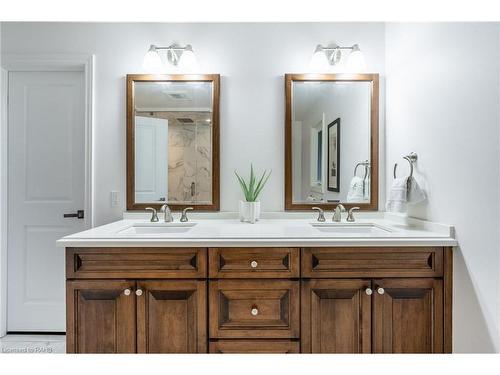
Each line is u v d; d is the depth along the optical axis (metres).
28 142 2.12
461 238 1.35
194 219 2.02
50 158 2.12
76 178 2.12
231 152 2.05
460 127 1.34
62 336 2.09
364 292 1.40
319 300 1.41
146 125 2.04
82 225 2.12
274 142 2.05
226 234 1.47
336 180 2.04
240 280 1.40
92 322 1.40
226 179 2.05
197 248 1.40
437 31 1.50
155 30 2.04
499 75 1.13
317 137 2.04
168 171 2.04
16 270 2.11
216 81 2.02
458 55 1.35
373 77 2.03
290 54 2.04
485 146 1.20
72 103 2.12
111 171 2.04
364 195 2.05
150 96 2.04
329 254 1.41
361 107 2.05
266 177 2.05
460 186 1.35
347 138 2.05
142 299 1.40
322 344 1.40
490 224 1.18
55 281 2.12
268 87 2.05
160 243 1.38
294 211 2.04
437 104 1.50
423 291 1.41
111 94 2.04
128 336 1.39
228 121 2.05
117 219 2.04
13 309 2.11
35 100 2.12
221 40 2.04
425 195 1.62
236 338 1.40
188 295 1.40
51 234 2.12
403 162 1.83
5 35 2.04
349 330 1.40
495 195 1.16
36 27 2.04
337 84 2.05
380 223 1.85
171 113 2.04
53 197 2.12
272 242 1.39
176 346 1.40
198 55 2.04
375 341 1.40
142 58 2.04
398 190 1.66
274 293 1.40
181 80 2.02
